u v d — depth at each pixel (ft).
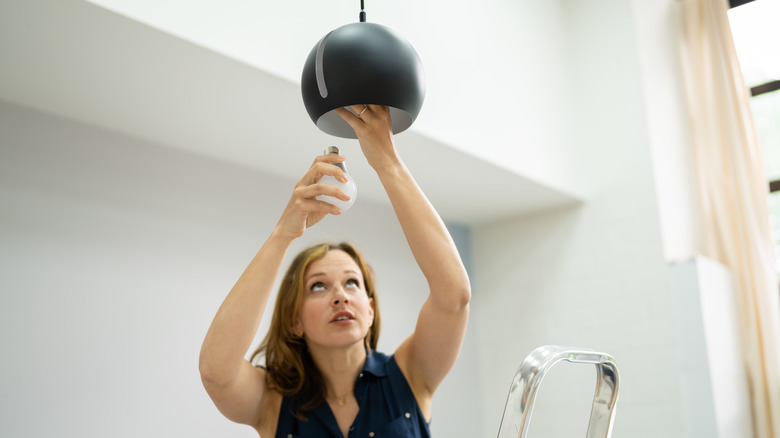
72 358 8.11
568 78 14.20
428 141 10.19
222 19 7.44
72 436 7.93
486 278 14.90
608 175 13.51
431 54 10.52
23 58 7.22
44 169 8.31
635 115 13.41
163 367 9.00
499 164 11.38
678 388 12.01
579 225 13.73
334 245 5.10
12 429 7.46
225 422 9.62
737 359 13.14
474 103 11.16
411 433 4.55
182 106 8.52
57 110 8.49
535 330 13.98
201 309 9.61
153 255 9.19
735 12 16.11
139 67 7.52
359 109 3.71
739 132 14.08
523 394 2.21
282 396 4.68
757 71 15.67
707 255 13.99
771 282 13.41
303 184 3.82
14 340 7.66
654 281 12.63
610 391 2.64
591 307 13.30
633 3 13.94
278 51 7.95
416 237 4.03
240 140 9.67
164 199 9.50
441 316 4.34
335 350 4.64
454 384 13.89
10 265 7.79
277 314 4.85
